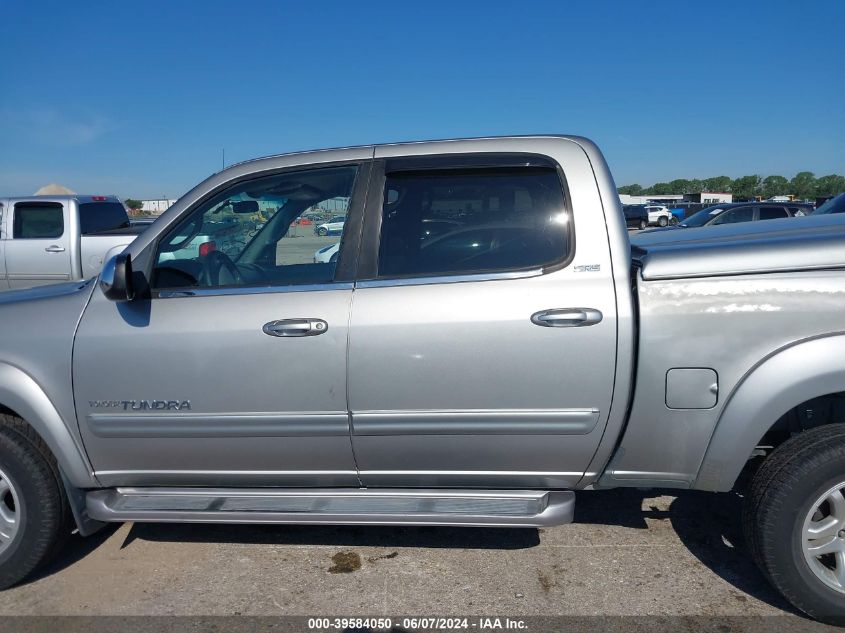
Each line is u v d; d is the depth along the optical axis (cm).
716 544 343
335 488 308
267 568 328
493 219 293
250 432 294
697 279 271
